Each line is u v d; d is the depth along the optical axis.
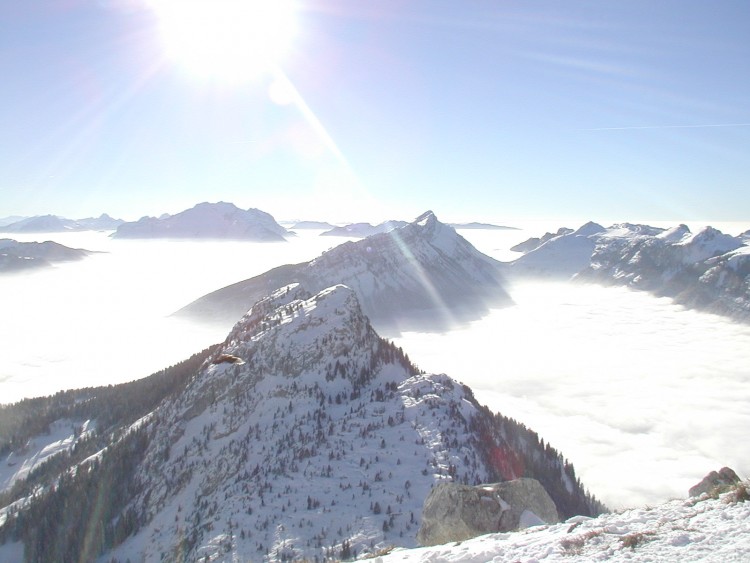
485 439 122.44
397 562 26.97
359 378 157.00
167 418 159.75
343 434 125.25
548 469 124.19
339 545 84.00
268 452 122.00
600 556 20.98
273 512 97.31
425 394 142.50
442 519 41.16
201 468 127.31
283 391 147.50
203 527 100.12
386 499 96.56
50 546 121.25
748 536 19.70
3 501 157.50
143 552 106.06
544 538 25.55
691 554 19.27
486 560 23.98
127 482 139.75
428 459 109.75
